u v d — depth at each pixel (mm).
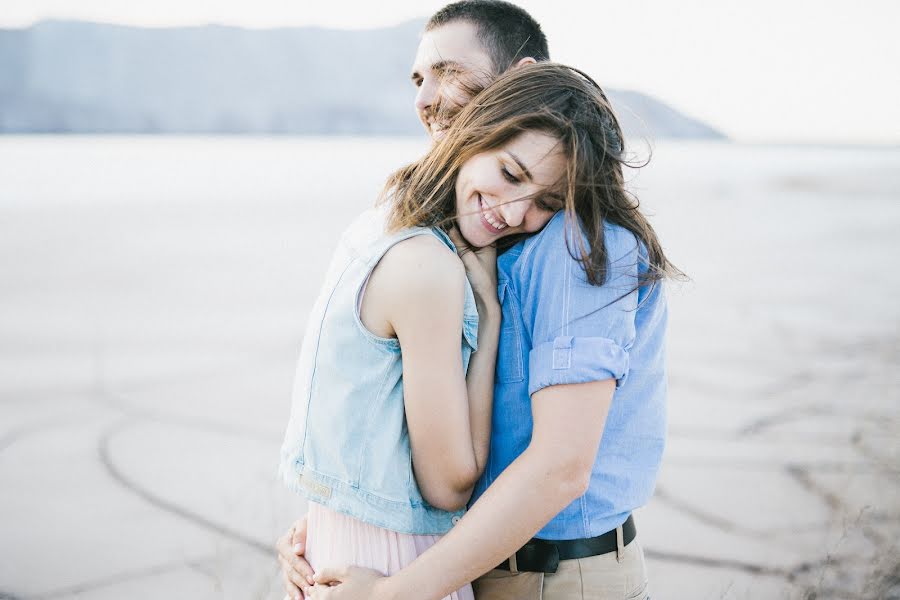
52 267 8195
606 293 1191
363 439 1250
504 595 1312
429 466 1230
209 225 11414
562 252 1210
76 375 4809
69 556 2756
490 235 1281
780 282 8188
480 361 1274
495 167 1214
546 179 1200
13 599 2461
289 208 13320
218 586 2480
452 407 1196
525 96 1229
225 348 5445
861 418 4156
